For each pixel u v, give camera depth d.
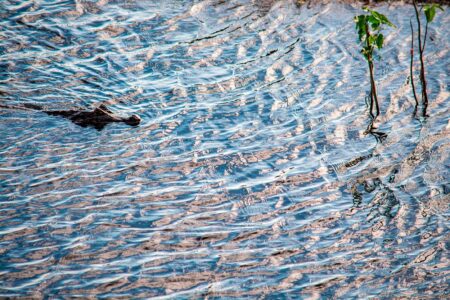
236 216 14.93
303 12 24.66
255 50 22.20
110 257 13.54
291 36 23.09
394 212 15.13
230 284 12.98
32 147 17.06
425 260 13.72
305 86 20.25
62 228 14.30
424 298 12.73
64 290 12.61
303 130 18.20
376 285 13.06
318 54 21.98
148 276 13.08
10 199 15.10
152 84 20.28
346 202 15.48
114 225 14.47
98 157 16.81
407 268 13.50
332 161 16.95
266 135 17.97
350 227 14.68
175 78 20.59
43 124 18.06
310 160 16.97
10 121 18.03
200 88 20.11
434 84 20.33
